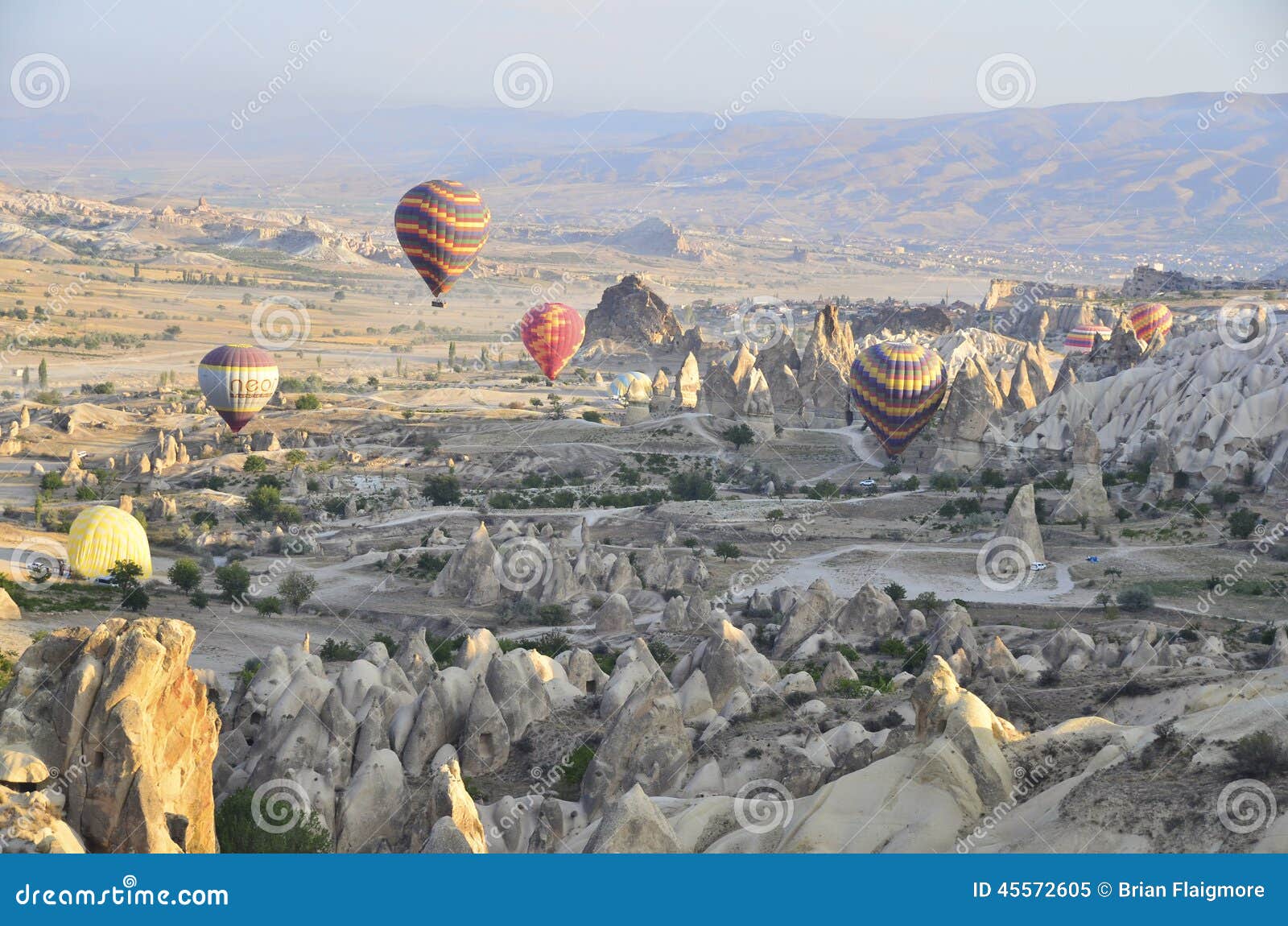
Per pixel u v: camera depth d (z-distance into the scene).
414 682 64.94
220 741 57.09
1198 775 37.81
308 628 105.06
